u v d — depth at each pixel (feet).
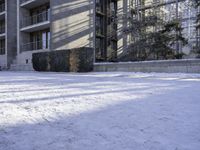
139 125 10.12
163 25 60.59
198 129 9.57
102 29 82.28
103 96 17.53
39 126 10.00
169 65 43.06
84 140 8.33
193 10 64.08
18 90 20.74
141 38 60.75
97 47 79.87
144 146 7.75
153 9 66.13
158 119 11.07
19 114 11.98
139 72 45.93
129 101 15.58
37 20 78.79
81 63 52.80
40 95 17.95
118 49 84.07
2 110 12.85
